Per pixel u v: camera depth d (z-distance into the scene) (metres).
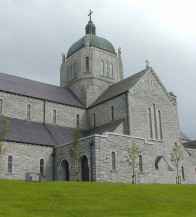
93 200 28.59
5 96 53.75
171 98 61.41
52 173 48.94
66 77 71.31
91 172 43.09
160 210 27.03
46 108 57.53
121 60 72.94
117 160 44.91
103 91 66.12
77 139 45.31
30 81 63.00
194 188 36.31
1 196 27.77
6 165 44.66
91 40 69.62
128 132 51.84
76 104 61.97
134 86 54.72
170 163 55.44
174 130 58.56
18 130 50.06
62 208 25.80
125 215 24.69
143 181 46.94
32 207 25.50
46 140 50.78
